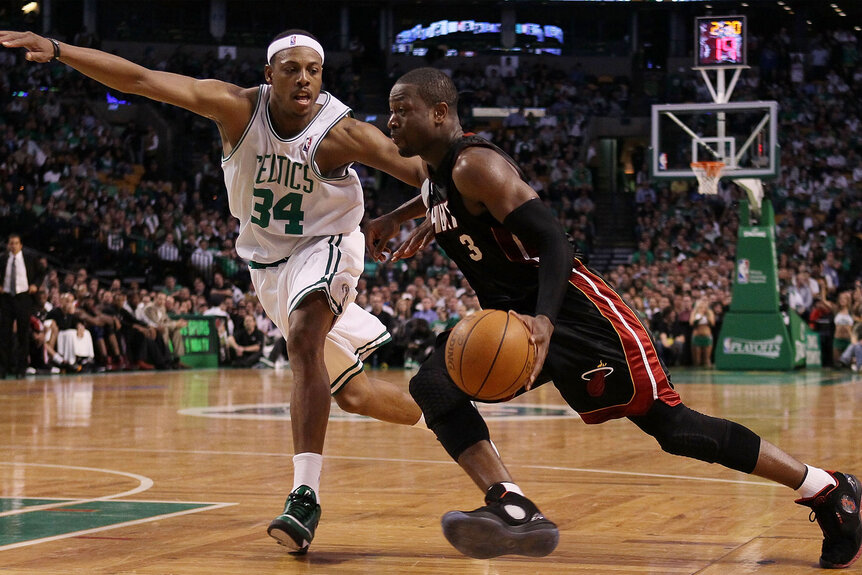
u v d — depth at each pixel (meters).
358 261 3.83
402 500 4.18
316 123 3.70
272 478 4.84
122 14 28.39
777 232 23.09
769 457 3.00
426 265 21.28
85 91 26.16
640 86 29.38
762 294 16.28
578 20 30.03
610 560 3.04
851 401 10.01
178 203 23.56
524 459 5.61
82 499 4.19
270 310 3.93
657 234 24.09
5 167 21.44
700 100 28.25
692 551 3.16
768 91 28.12
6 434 7.02
